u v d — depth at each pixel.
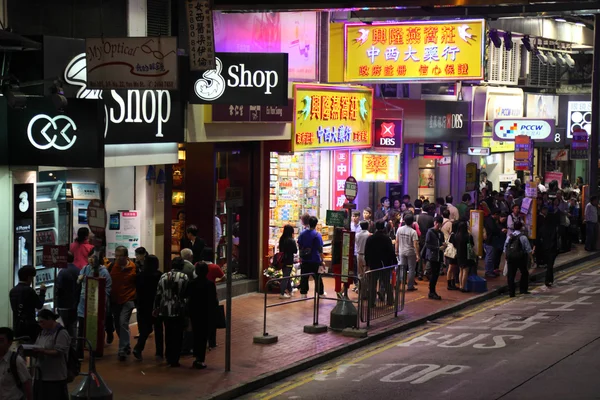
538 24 45.25
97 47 18.98
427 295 27.72
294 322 23.44
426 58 30.34
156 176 23.70
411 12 30.84
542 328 22.72
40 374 14.03
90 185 22.25
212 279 20.20
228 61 22.81
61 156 17.83
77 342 18.92
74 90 19.05
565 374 17.70
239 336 21.75
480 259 35.56
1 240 18.69
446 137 39.97
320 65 30.84
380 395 16.50
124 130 20.84
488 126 43.69
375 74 30.64
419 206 34.09
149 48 18.97
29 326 15.44
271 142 28.12
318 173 31.86
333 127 29.92
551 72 51.03
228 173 27.64
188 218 26.66
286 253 27.22
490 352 19.94
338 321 22.22
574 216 38.94
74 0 21.08
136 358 19.34
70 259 19.36
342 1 21.41
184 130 23.36
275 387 17.62
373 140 32.31
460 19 30.27
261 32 27.91
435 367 18.62
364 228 27.78
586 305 26.19
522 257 28.30
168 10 23.89
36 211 20.62
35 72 18.31
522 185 41.62
